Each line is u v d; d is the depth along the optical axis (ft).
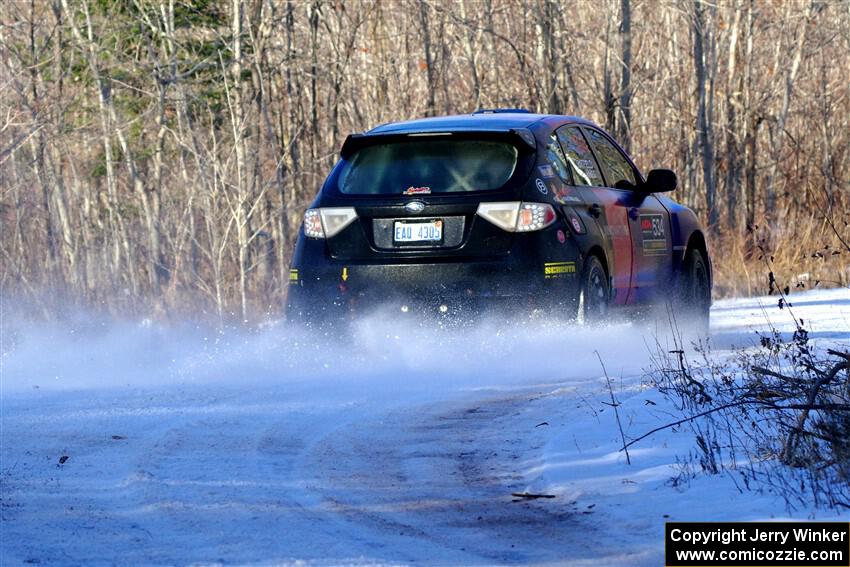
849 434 70.59
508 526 64.28
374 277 112.06
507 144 113.29
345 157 116.88
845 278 225.76
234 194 235.81
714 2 352.08
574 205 116.16
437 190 111.65
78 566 58.18
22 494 71.87
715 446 74.90
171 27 271.90
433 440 85.97
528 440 84.94
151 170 292.81
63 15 281.74
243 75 290.76
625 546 59.82
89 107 272.51
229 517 66.39
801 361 93.20
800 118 387.34
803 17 356.18
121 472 77.20
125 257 246.47
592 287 116.88
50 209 225.35
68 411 98.99
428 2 300.61
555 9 300.61
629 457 75.97
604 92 293.84
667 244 136.67
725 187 354.33
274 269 242.17
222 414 96.43
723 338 138.41
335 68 311.88
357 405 99.30
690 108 358.23
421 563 57.77
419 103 329.93
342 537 62.34
